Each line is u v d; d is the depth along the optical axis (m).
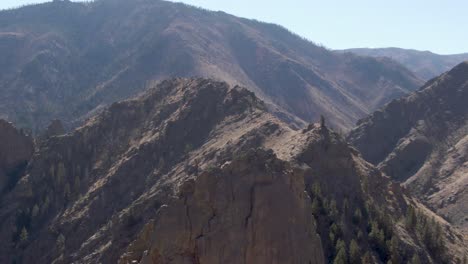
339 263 86.31
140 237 77.19
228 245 69.12
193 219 71.12
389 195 117.19
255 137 124.81
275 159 75.06
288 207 71.94
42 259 124.06
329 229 94.81
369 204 105.12
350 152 119.19
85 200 134.88
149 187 129.88
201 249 69.06
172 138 142.38
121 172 137.62
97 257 106.25
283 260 69.56
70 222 129.38
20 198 143.75
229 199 71.81
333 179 108.88
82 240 124.12
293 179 74.44
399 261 95.56
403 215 112.62
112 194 133.62
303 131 119.44
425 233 106.25
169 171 131.75
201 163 124.81
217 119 143.50
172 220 71.38
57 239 126.06
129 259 76.00
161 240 70.56
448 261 103.81
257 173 72.94
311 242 73.38
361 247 95.38
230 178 73.12
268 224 70.31
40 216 138.62
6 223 137.62
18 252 129.50
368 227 101.12
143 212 110.88
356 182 110.00
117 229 109.62
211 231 69.94
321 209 97.44
